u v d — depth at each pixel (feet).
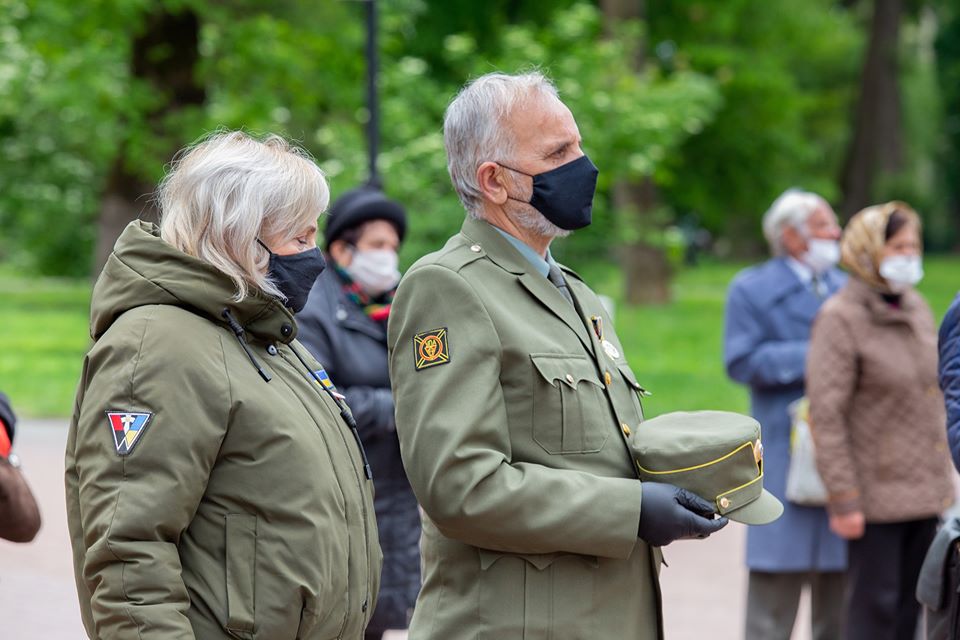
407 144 88.07
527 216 24.43
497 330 23.20
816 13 243.81
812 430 40.47
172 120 128.47
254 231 21.66
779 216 46.93
